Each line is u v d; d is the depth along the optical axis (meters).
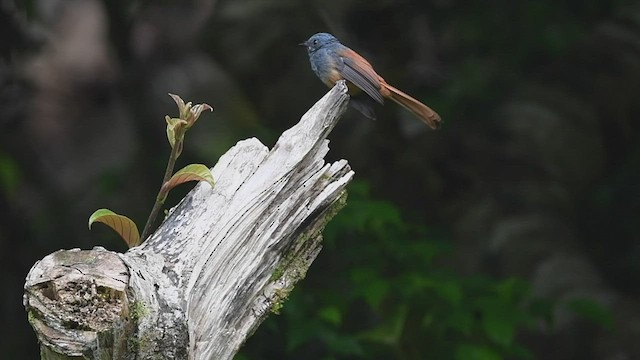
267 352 9.03
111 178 12.08
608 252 13.34
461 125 12.98
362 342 8.93
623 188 13.38
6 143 12.84
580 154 13.18
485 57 13.03
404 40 13.09
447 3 13.03
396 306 8.91
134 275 3.80
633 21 13.70
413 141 12.83
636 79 13.65
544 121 13.05
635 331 11.72
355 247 9.45
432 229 11.48
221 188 4.57
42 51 13.28
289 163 4.64
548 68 13.57
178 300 4.01
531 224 12.50
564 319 11.75
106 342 3.66
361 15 12.99
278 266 4.60
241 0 13.12
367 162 12.63
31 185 12.95
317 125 4.76
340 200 4.85
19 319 11.95
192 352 4.17
